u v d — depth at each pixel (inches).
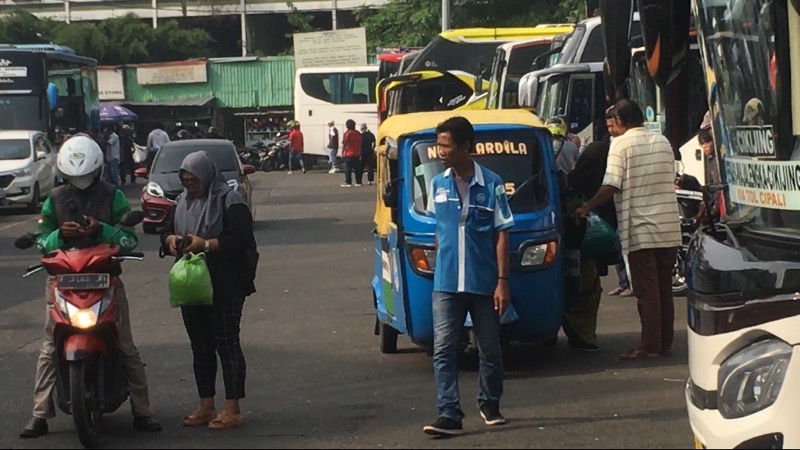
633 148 372.2
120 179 1606.8
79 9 2719.0
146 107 2180.1
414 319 357.4
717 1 214.2
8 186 1091.9
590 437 286.0
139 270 665.0
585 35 810.8
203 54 2411.4
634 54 553.0
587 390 338.6
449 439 287.6
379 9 1926.7
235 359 303.9
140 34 2310.5
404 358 396.5
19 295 584.7
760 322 176.4
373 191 1320.1
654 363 373.1
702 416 185.5
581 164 396.5
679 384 341.7
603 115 766.5
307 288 576.4
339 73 1980.8
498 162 368.2
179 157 898.1
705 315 183.9
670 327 382.9
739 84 208.5
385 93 1111.0
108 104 2075.5
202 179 299.1
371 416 315.3
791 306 174.1
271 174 1829.5
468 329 351.6
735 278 179.5
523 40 1016.9
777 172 198.1
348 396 341.4
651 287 377.4
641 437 284.8
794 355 172.6
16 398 349.7
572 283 377.7
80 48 2234.3
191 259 291.3
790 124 196.4
